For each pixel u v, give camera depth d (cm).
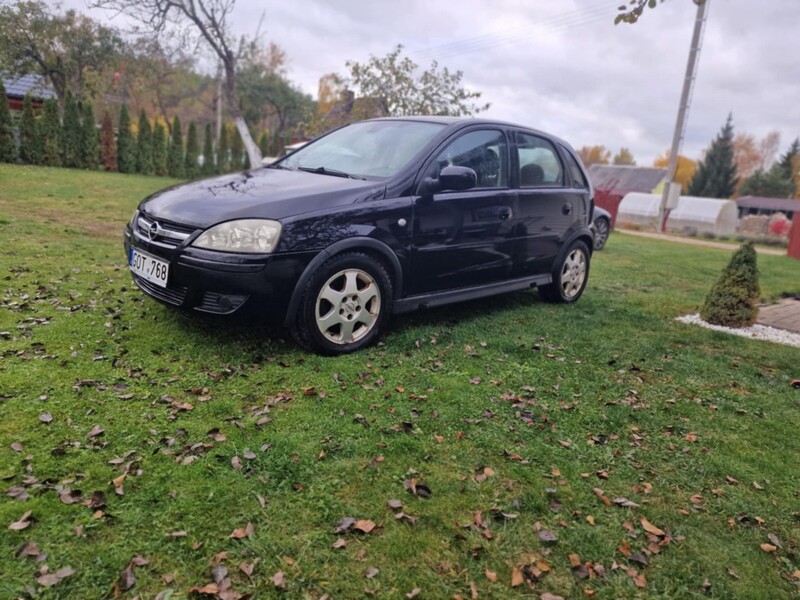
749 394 380
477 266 468
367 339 395
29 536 193
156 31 1817
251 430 273
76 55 2172
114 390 299
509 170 492
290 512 218
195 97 4334
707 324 561
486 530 219
